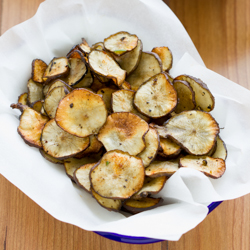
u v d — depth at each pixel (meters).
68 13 0.49
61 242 0.47
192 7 0.55
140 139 0.43
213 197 0.42
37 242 0.47
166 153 0.44
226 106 0.47
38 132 0.44
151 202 0.42
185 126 0.44
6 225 0.47
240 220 0.48
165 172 0.42
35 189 0.42
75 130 0.43
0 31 0.53
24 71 0.48
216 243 0.47
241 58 0.54
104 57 0.46
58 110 0.42
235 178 0.44
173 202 0.43
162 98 0.45
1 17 0.53
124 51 0.46
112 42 0.47
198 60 0.50
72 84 0.46
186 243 0.47
